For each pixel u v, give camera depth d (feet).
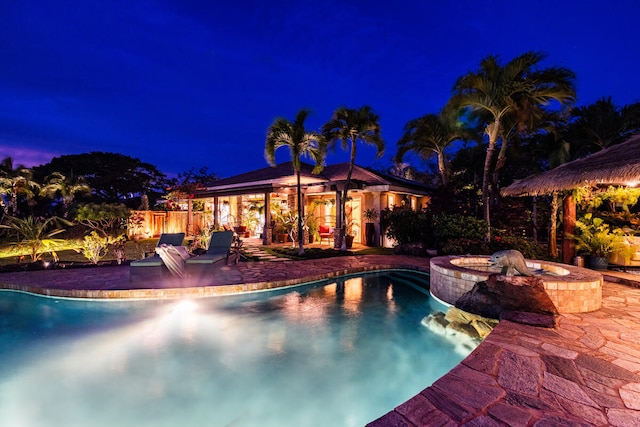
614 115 47.19
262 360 16.76
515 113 40.04
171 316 22.47
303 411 12.85
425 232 46.91
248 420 12.25
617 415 8.64
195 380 14.87
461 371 10.91
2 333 19.51
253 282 28.04
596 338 13.78
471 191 56.13
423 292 29.43
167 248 29.04
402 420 8.40
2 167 76.38
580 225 30.86
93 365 16.01
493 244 40.32
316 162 44.34
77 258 40.34
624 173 19.44
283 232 58.13
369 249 51.65
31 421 11.99
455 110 42.73
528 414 8.64
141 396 13.62
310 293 28.81
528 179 30.25
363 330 20.65
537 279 18.26
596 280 18.22
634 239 30.40
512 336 13.88
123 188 120.67
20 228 35.12
